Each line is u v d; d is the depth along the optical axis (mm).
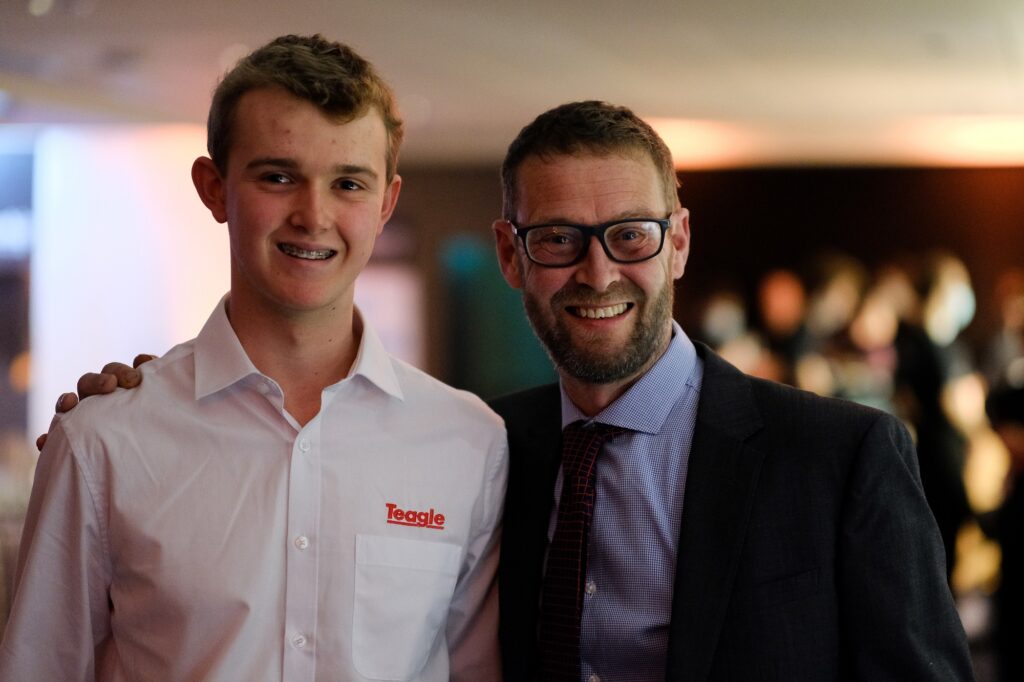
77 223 9602
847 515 1905
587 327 2021
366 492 1956
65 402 1942
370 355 2012
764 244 10977
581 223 2010
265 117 1844
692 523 1959
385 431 2018
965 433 7625
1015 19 6223
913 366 7625
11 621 1852
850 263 10828
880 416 1976
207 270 9695
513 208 2115
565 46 6758
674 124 9070
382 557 1932
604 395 2076
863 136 9516
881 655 1844
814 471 1944
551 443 2162
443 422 2084
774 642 1871
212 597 1832
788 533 1924
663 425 2064
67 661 1863
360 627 1888
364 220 1887
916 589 1865
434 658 2031
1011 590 5141
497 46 6746
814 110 8562
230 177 1895
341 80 1852
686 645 1892
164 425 1913
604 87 7836
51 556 1856
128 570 1860
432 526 2002
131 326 9656
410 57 6984
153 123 8648
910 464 1979
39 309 9625
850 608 1881
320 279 1862
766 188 10984
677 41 6641
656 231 2021
